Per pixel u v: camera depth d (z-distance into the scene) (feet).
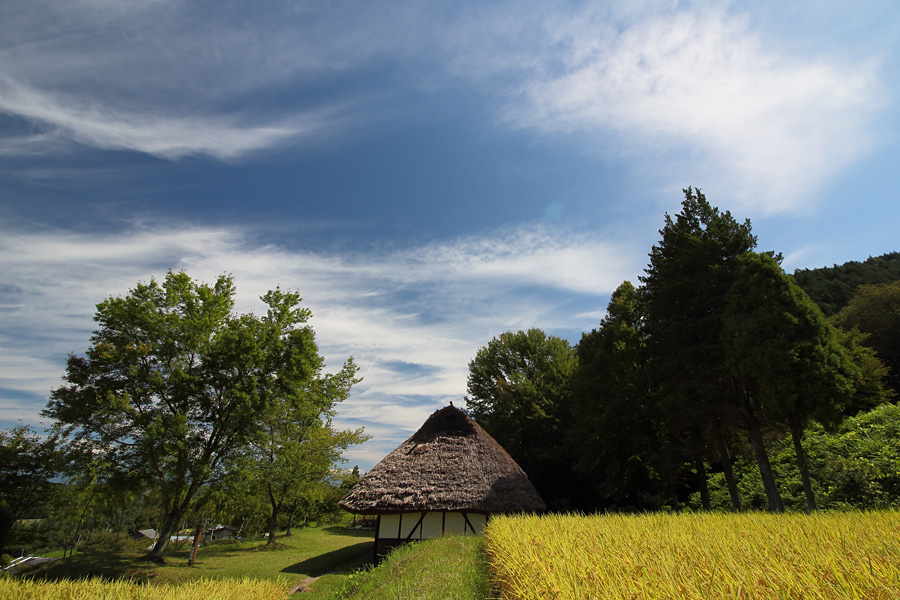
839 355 50.65
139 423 68.95
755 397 58.34
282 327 85.92
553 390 110.22
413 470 63.93
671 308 70.13
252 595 36.37
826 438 63.46
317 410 104.88
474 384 134.00
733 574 12.93
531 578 14.80
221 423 77.10
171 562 68.44
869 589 10.71
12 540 73.36
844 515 28.60
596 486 98.27
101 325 74.69
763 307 54.49
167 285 80.59
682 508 80.23
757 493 66.28
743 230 67.56
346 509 60.29
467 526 58.95
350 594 31.71
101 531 158.51
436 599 20.67
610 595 11.80
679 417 63.46
